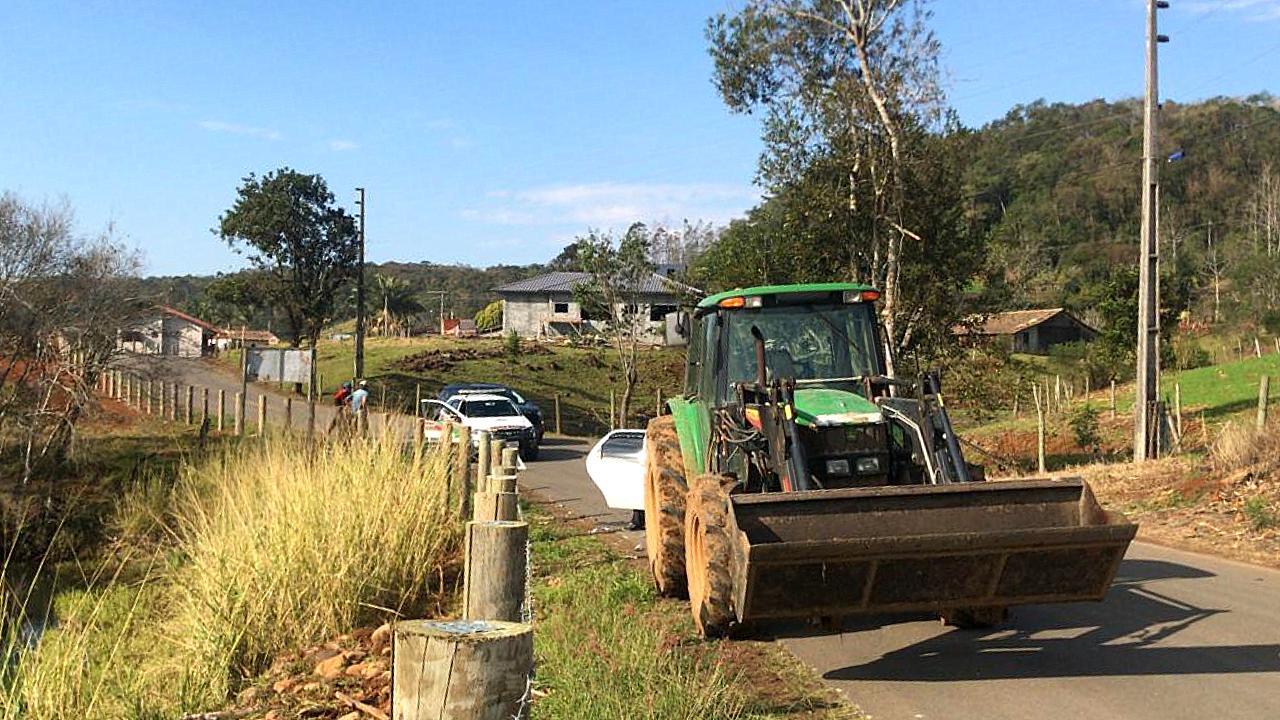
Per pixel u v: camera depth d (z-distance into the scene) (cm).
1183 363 4434
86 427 2478
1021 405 3591
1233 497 1425
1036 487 673
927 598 639
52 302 2494
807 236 2439
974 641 762
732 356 898
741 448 794
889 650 738
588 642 667
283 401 4425
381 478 1223
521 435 2514
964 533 615
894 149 2344
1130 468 1795
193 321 6025
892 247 2355
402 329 9250
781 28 2617
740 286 2516
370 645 907
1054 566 635
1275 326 4953
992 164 12162
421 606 1059
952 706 611
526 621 648
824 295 918
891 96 2373
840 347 910
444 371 5594
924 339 2458
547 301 7200
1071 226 10462
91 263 2566
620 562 1128
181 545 1223
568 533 1370
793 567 616
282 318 7456
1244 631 780
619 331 3916
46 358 2439
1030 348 6712
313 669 863
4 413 2103
